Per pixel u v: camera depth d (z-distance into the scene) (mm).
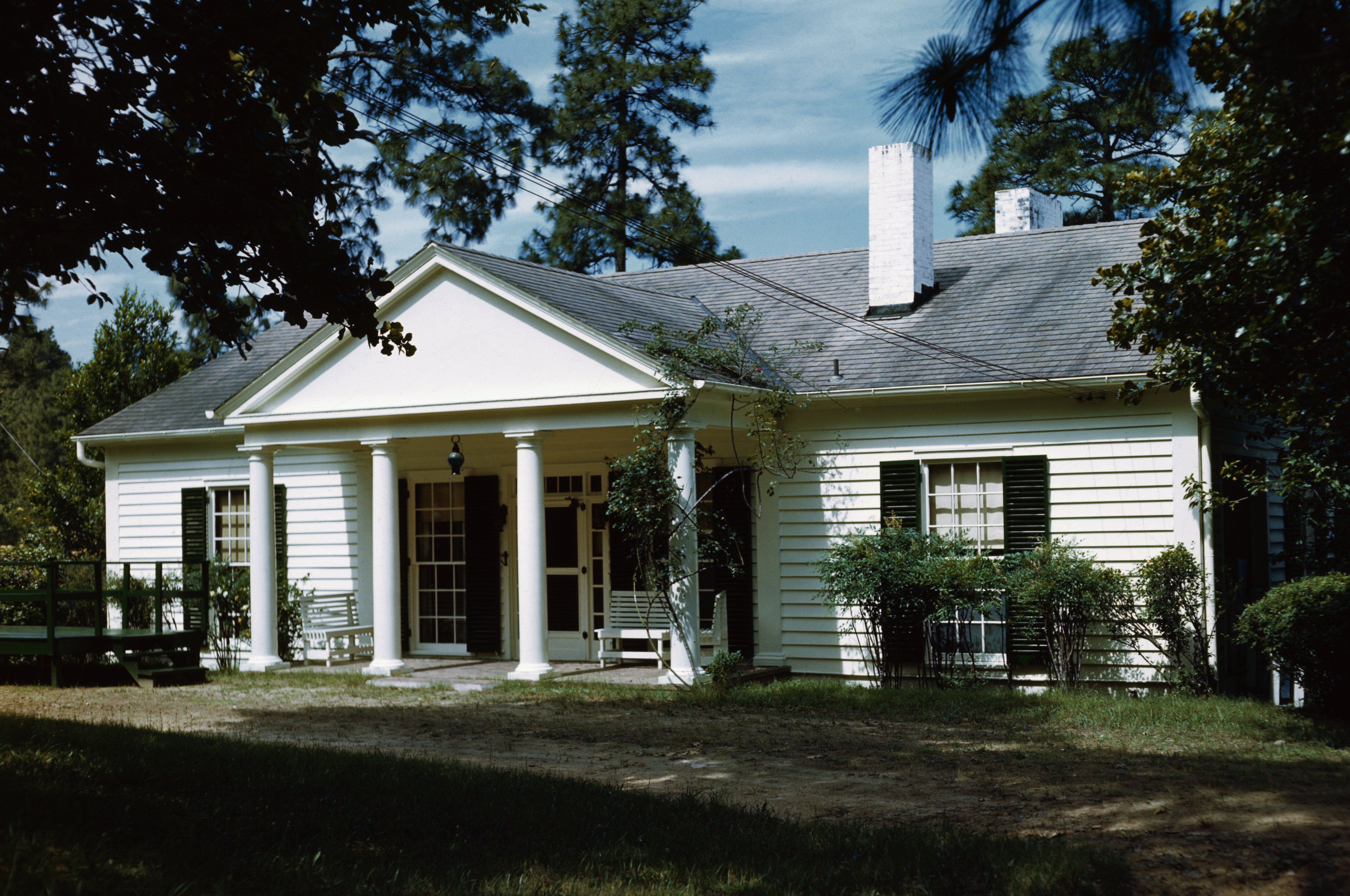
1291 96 6090
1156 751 10367
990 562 14469
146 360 28016
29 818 6797
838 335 17375
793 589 15992
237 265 8094
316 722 12422
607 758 10273
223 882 5969
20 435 41438
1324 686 12031
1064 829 7539
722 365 14922
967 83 4582
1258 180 9742
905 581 14461
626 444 17484
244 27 7699
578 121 34625
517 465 17141
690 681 14430
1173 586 13625
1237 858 6691
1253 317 9867
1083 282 16938
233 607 18844
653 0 34531
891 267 17719
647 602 16516
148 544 20250
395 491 16297
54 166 7516
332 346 16547
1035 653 14422
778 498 16109
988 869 6574
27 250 7516
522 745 10891
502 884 6289
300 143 8305
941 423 15273
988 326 16375
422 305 16094
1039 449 14742
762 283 19969
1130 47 4457
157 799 7578
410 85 27844
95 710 13570
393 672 16000
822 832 7375
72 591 16375
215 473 19688
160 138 7793
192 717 12891
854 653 15570
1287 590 12438
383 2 8477
